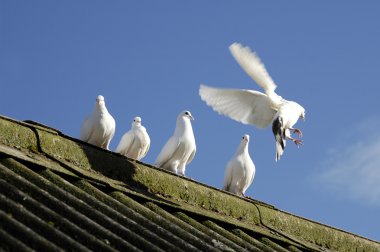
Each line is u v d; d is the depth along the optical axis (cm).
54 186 934
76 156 1100
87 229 852
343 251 1380
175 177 1203
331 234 1373
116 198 1030
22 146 1048
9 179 895
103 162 1127
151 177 1168
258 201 1310
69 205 908
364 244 1422
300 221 1338
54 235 789
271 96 1398
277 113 1370
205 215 1141
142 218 966
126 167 1152
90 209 909
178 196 1185
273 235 1230
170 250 896
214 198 1226
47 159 1051
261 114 1411
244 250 1039
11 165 955
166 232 948
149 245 874
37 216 825
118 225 894
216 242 1008
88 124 1480
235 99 1415
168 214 1056
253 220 1266
